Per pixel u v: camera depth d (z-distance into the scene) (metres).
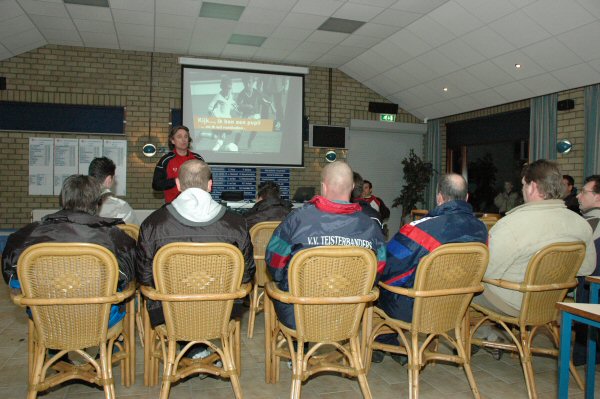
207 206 2.01
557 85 6.21
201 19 6.29
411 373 2.10
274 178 8.35
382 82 8.48
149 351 2.32
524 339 2.27
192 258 1.84
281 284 2.08
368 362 2.46
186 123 7.77
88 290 1.81
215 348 2.01
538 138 6.67
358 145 8.97
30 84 7.20
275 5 5.82
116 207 2.86
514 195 7.48
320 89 8.63
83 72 7.43
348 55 7.78
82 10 5.98
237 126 8.03
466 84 7.23
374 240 2.04
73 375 1.95
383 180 9.16
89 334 1.88
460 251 2.00
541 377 2.55
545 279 2.21
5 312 3.70
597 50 5.24
